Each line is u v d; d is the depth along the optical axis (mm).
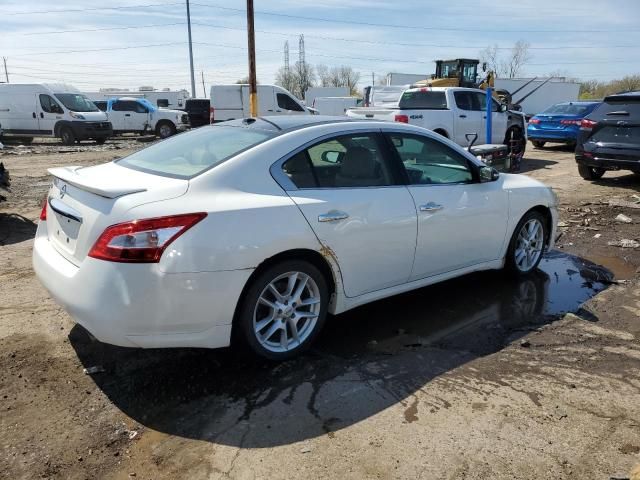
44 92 21281
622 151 9781
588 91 59188
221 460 2598
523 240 5102
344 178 3688
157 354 3598
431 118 12445
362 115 12820
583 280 5191
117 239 2857
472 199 4410
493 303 4574
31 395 3105
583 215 7996
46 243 3525
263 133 3641
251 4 17250
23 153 17297
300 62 69062
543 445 2715
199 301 2971
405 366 3504
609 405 3072
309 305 3551
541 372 3441
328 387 3242
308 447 2693
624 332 4039
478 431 2826
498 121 13586
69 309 3020
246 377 3336
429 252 4133
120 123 25938
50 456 2615
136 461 2594
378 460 2602
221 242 2990
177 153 3699
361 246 3652
